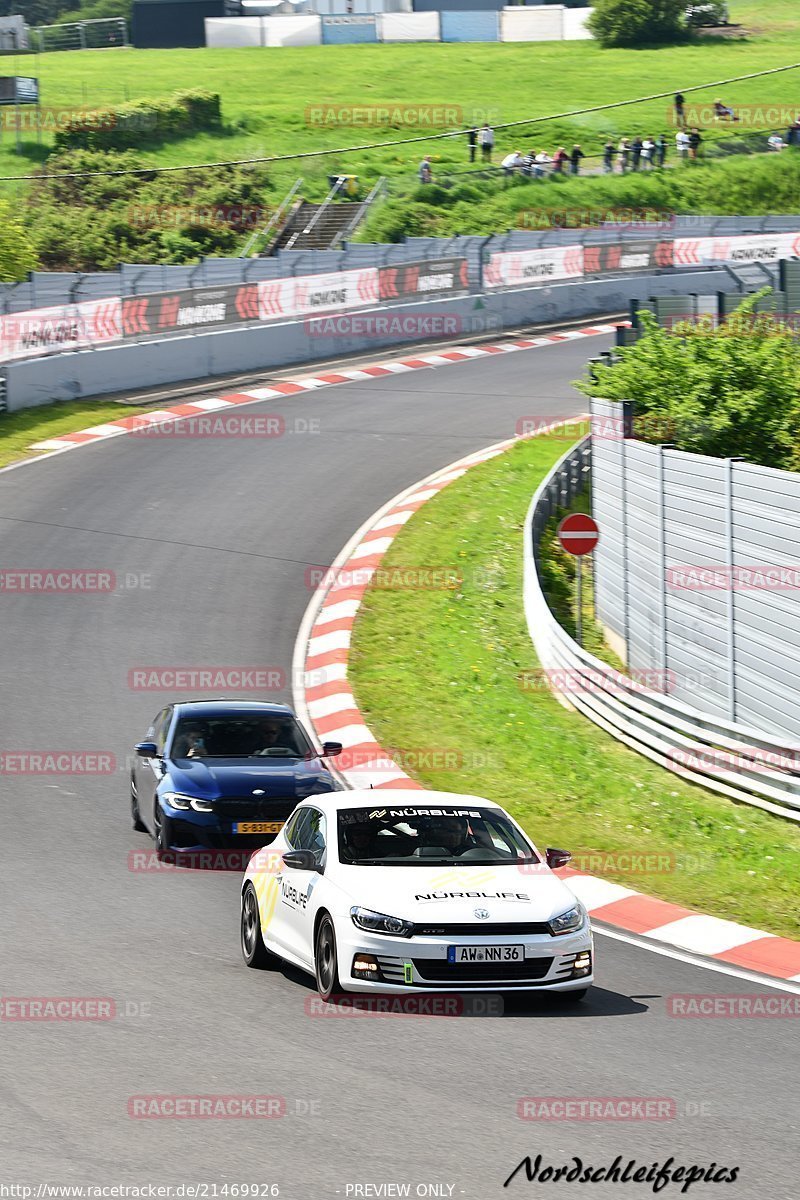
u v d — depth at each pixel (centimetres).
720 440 6406
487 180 18112
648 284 14125
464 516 7881
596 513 6588
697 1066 2403
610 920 3509
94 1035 2497
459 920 2648
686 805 4500
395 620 6488
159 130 19838
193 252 16088
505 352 12050
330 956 2700
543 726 5341
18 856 3841
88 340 10331
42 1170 1903
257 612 6512
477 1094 2220
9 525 7475
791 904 3666
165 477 8400
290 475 8550
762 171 18700
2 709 5300
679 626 5469
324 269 13338
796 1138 2077
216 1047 2439
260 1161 1944
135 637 6153
